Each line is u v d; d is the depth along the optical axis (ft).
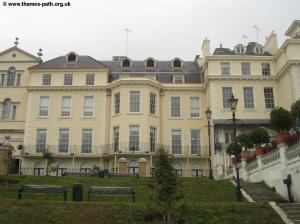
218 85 133.90
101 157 133.69
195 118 140.36
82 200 61.21
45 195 65.21
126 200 63.10
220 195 67.41
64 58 151.74
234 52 144.36
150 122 134.21
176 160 135.85
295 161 61.62
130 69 153.58
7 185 72.02
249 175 82.99
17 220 46.73
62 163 135.23
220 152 115.96
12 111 145.59
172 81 148.05
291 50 125.80
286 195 63.98
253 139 86.89
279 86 134.41
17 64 150.92
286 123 73.97
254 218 49.44
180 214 46.88
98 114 139.33
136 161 129.08
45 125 138.62
